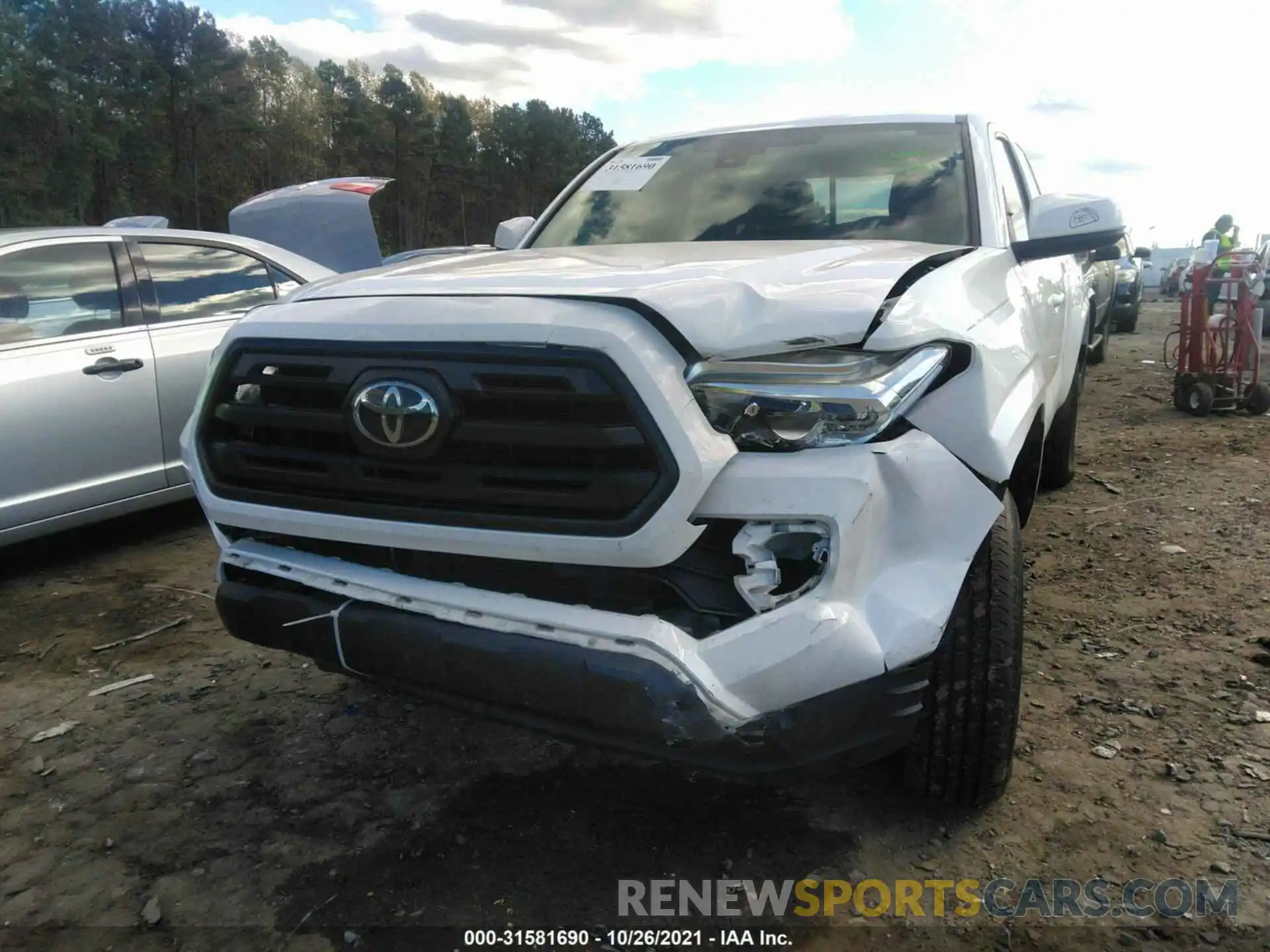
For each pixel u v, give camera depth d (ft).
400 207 345.51
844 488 5.78
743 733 5.77
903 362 6.12
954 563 6.21
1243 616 11.52
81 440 14.38
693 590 6.12
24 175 212.64
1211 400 24.45
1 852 7.76
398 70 346.13
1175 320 62.39
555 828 7.88
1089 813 7.77
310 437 6.97
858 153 11.02
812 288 6.40
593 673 5.82
